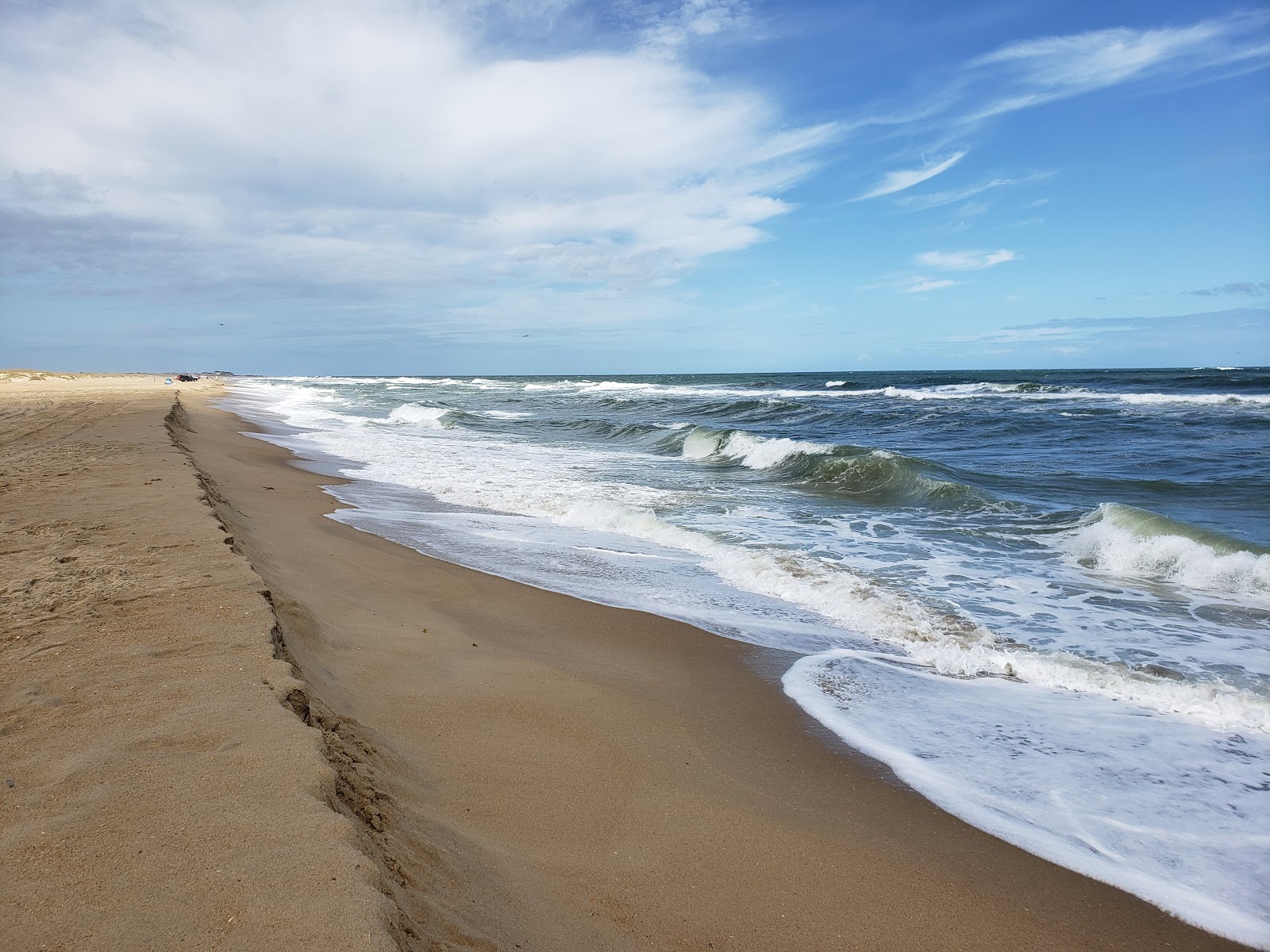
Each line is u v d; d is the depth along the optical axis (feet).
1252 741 15.34
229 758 9.43
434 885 8.39
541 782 12.34
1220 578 26.61
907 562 29.55
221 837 7.79
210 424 82.33
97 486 29.68
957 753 14.74
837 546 32.04
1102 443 66.95
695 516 38.19
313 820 8.13
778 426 91.86
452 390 219.82
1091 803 12.96
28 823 7.99
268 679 11.89
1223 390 126.00
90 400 101.35
